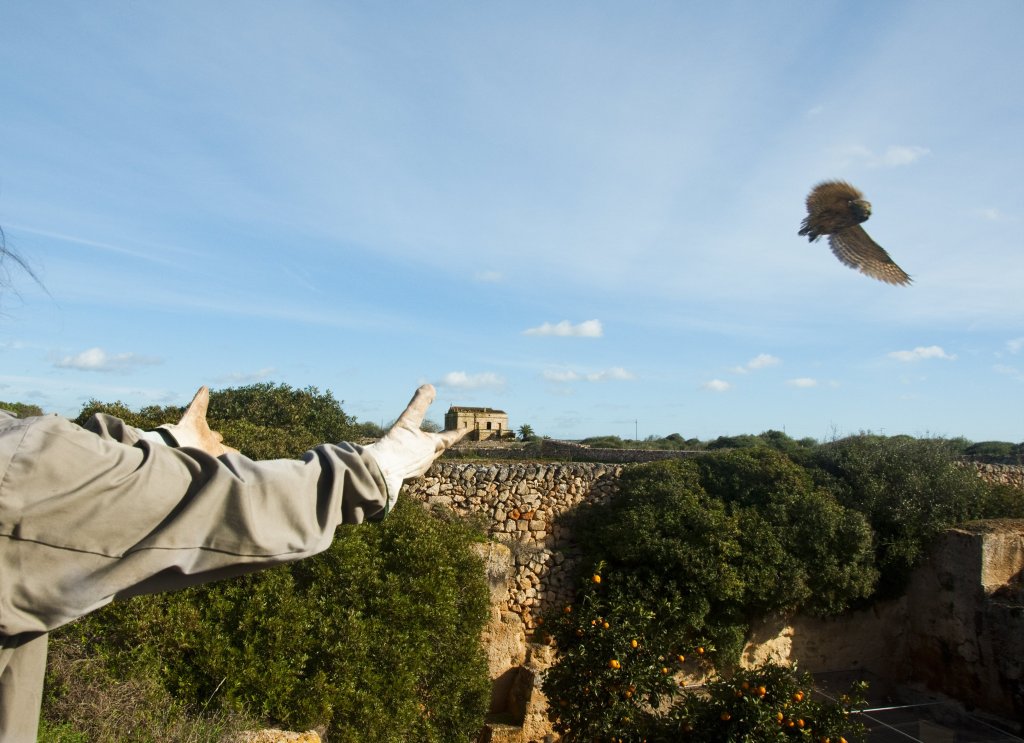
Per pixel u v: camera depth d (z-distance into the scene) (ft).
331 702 30.19
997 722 52.31
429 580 37.58
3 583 4.92
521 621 53.11
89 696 24.38
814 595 55.06
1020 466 74.43
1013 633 51.85
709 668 53.21
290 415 61.82
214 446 7.92
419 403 7.07
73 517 5.04
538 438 142.41
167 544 5.28
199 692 28.63
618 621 40.63
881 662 59.47
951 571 57.00
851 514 57.16
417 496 55.62
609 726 36.96
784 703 35.09
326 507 5.95
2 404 32.60
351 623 33.19
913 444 65.92
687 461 61.05
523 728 46.60
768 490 58.13
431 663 36.45
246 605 31.48
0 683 5.80
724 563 51.78
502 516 56.34
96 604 5.11
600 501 58.49
